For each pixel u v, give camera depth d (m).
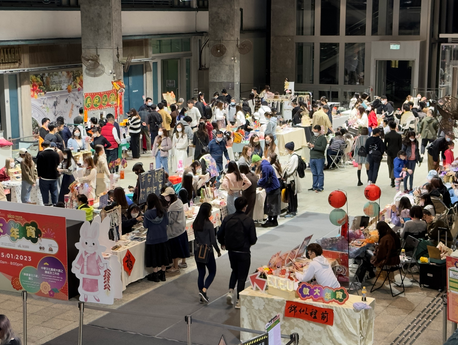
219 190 11.67
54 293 8.07
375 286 8.80
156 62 25.30
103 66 18.50
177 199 9.12
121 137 15.91
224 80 25.91
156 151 14.63
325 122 17.72
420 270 8.77
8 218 8.12
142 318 7.75
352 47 29.31
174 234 9.10
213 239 8.14
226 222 7.92
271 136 13.48
